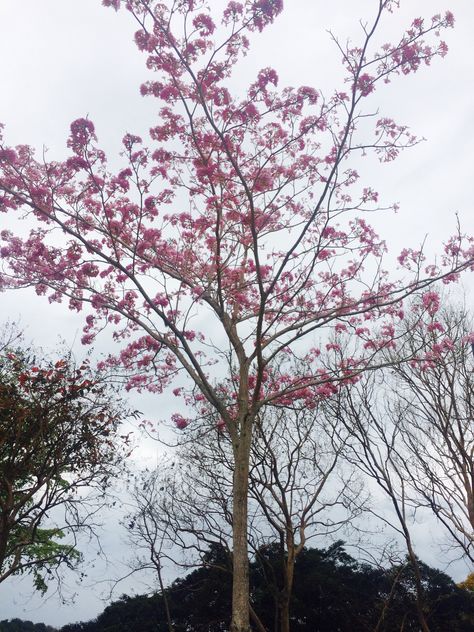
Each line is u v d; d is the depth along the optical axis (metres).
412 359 12.62
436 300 14.10
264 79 10.68
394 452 16.89
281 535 17.72
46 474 15.01
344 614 21.33
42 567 17.92
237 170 10.13
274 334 12.90
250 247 12.91
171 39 10.23
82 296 12.93
